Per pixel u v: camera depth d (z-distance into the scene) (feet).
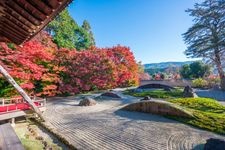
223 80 125.29
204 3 128.47
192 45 138.82
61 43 125.18
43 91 85.56
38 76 67.10
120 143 32.60
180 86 145.48
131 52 138.21
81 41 156.04
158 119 47.96
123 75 127.85
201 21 131.85
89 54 102.94
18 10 11.41
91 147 30.91
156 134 36.86
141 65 212.84
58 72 87.25
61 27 130.11
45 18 11.62
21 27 13.89
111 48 134.31
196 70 178.40
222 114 48.67
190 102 61.11
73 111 59.62
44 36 95.25
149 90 108.68
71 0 9.33
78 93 106.42
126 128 40.86
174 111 49.03
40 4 10.16
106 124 43.96
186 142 32.55
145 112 54.90
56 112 57.93
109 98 85.92
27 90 71.36
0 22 14.14
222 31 126.52
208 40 132.05
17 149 17.88
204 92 102.22
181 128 40.65
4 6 11.35
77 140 34.17
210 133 37.50
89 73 103.04
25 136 35.76
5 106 43.70
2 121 42.27
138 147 30.81
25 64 61.52
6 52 59.16
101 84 106.01
